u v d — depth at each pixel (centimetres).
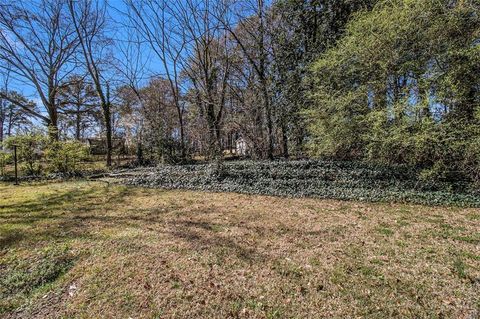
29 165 1023
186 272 291
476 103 574
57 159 1027
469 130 548
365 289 255
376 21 656
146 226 438
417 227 415
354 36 699
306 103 934
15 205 586
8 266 311
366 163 727
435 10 578
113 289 262
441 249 335
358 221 451
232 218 479
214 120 1115
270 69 1058
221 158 884
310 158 900
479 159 540
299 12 993
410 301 236
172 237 388
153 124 1255
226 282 272
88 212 526
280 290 257
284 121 1005
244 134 1070
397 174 657
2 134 2406
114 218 485
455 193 571
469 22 566
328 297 245
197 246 356
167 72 1324
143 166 1220
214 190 733
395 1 650
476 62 557
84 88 1912
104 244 365
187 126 1352
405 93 633
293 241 370
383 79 679
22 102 1998
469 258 310
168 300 245
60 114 1925
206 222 458
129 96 1772
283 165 812
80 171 1069
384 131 634
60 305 242
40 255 335
